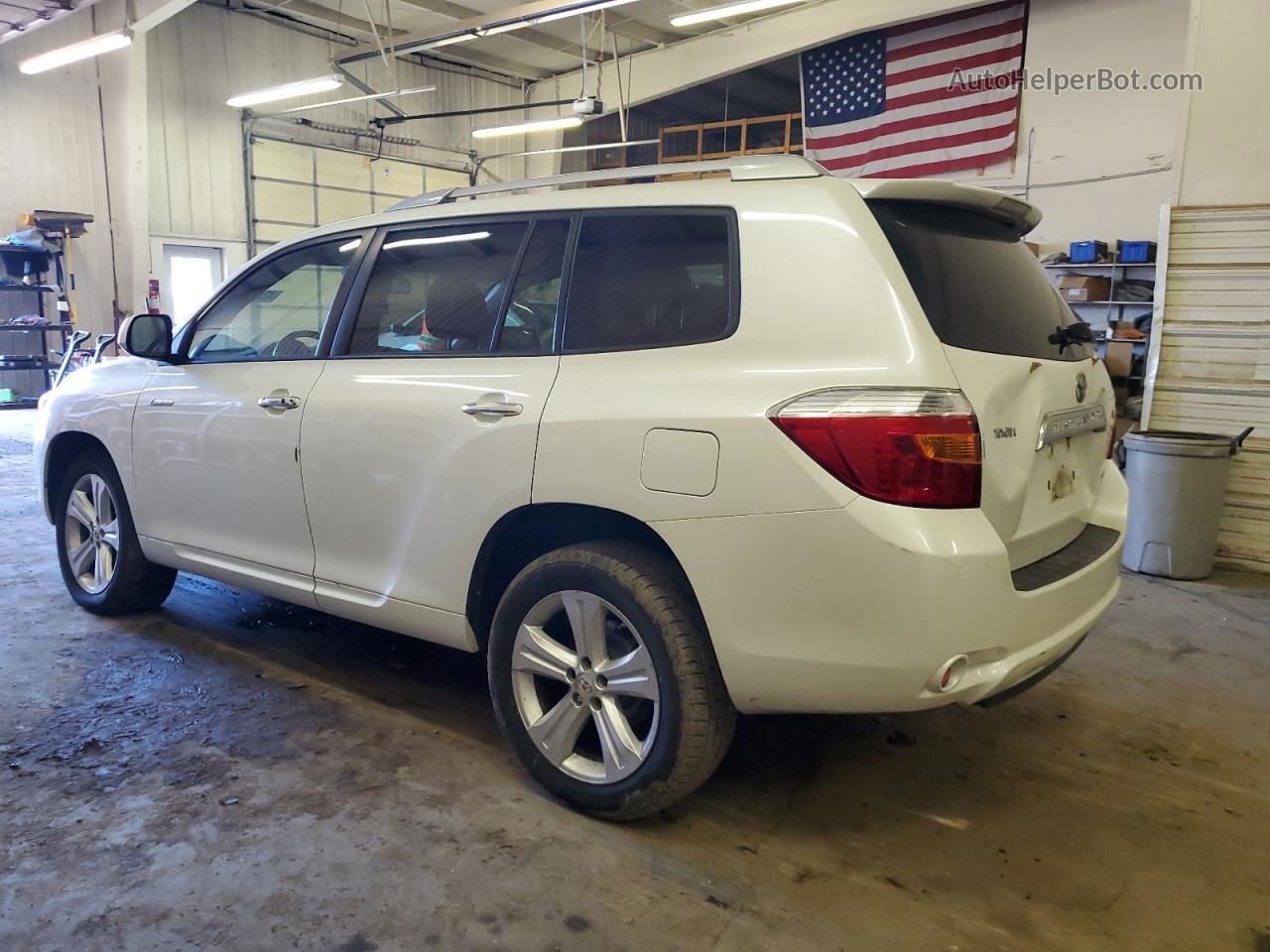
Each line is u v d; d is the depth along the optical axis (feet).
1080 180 36.01
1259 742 9.86
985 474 6.41
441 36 42.16
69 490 13.07
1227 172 17.62
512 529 8.23
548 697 8.35
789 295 6.88
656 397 7.09
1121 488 8.98
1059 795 8.59
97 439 12.31
